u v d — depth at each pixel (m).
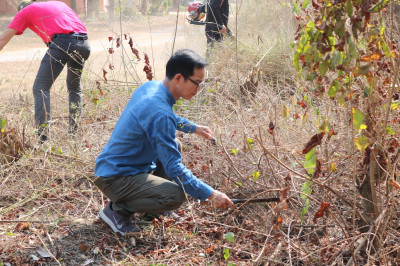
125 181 3.05
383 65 2.55
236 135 3.96
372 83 2.43
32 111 5.32
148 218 3.37
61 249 3.06
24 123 4.50
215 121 4.14
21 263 2.92
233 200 2.99
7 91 6.72
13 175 3.96
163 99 2.96
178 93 3.02
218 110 4.51
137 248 3.07
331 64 2.31
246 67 5.56
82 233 3.23
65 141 4.43
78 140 4.47
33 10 4.64
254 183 3.43
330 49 2.32
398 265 2.65
